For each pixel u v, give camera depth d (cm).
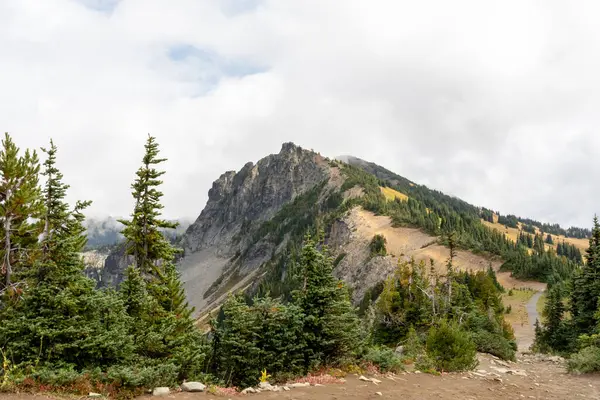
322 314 1784
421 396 1218
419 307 3731
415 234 14425
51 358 1218
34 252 1834
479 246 13650
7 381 1030
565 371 2055
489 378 1650
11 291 1333
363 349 1864
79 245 2259
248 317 1770
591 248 3719
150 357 1617
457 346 1861
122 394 1084
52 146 2248
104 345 1266
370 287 10862
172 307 2683
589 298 3516
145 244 2555
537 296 9712
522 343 5322
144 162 2584
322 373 1577
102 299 1388
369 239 14100
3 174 2220
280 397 1123
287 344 1706
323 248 1934
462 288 4522
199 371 1759
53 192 2234
